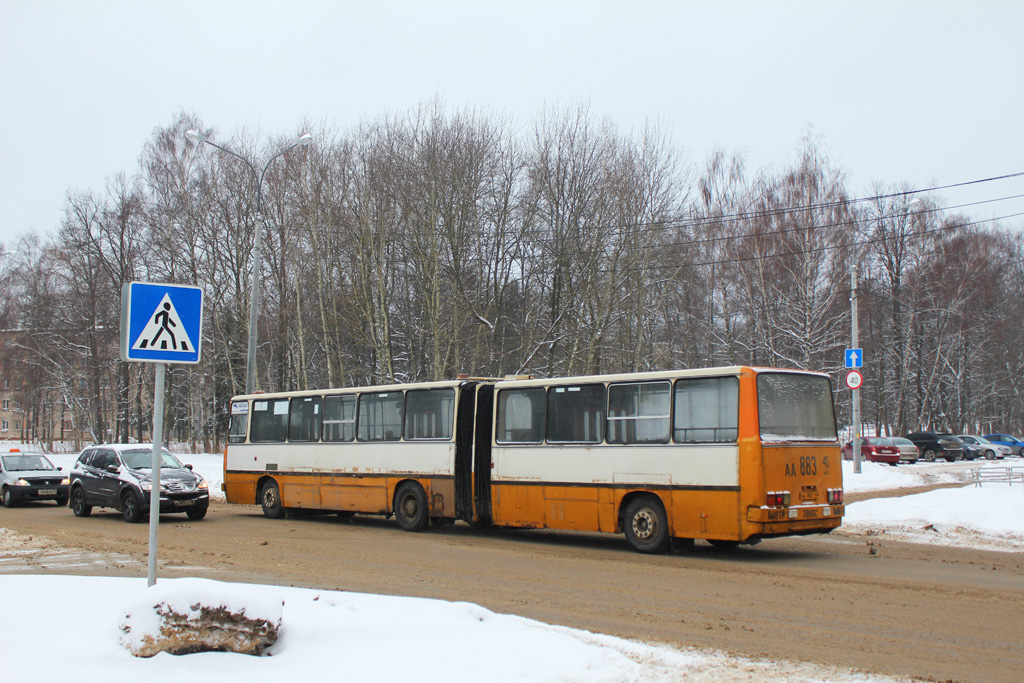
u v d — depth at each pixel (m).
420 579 11.55
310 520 20.61
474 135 37.50
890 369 62.75
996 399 67.94
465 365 37.50
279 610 6.75
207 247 46.53
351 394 19.73
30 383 56.31
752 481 12.93
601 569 12.49
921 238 55.56
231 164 45.66
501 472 16.48
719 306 50.72
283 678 6.00
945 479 32.50
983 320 61.12
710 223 46.59
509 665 6.49
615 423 14.85
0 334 55.06
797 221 44.78
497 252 37.59
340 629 7.20
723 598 10.12
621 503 14.67
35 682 5.80
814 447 13.84
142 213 45.97
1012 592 10.53
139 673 6.00
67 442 65.38
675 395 14.09
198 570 12.24
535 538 16.69
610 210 37.72
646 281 40.12
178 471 20.66
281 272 44.66
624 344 40.84
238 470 22.28
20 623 7.50
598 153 37.97
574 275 37.47
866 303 56.19
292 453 20.88
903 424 55.38
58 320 51.75
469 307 36.28
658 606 9.62
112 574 11.76
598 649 7.11
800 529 13.35
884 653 7.46
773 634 8.20
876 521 18.44
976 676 6.75
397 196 37.62
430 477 17.64
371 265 38.94
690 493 13.64
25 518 21.06
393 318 43.59
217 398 51.78
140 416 52.00
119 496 20.14
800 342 44.25
